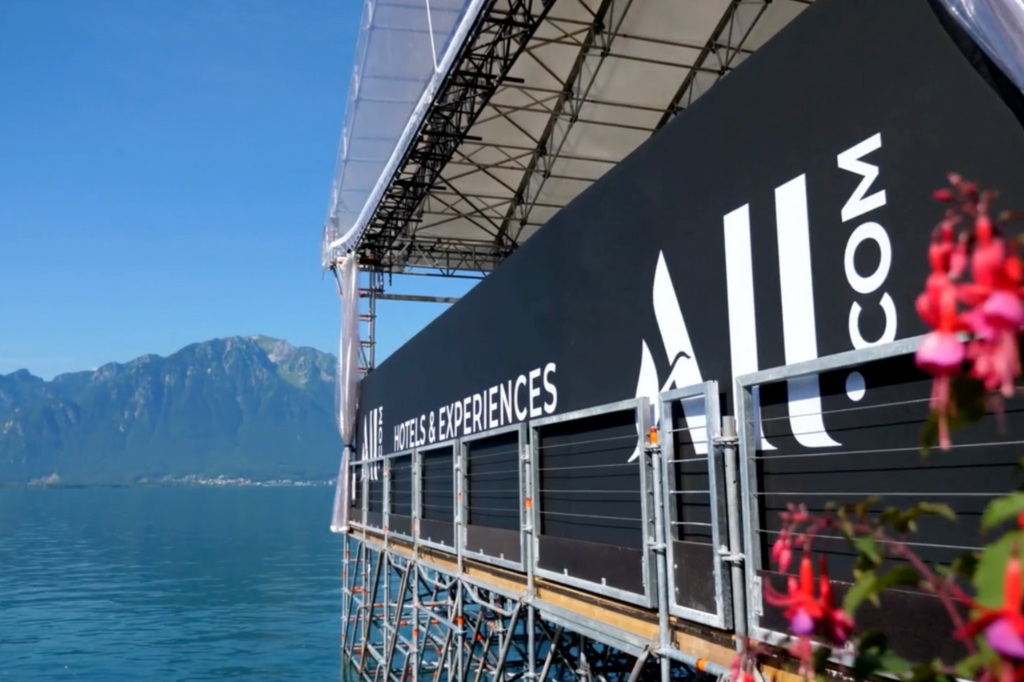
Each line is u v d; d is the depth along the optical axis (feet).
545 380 23.22
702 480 15.38
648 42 39.40
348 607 55.01
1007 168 9.58
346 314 55.67
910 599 10.00
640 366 18.06
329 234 57.47
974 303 3.11
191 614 116.78
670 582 15.35
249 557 202.39
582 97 42.98
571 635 28.32
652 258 17.67
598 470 19.83
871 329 11.64
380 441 46.80
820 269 12.70
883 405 10.82
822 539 12.23
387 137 42.16
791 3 36.60
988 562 3.02
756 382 13.01
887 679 10.03
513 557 23.59
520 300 25.44
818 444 12.55
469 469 30.30
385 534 41.04
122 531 309.42
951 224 3.46
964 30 10.09
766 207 13.98
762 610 12.66
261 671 79.77
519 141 47.47
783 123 13.67
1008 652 2.81
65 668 83.25
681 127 16.75
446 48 33.91
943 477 10.43
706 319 15.64
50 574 169.99
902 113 11.22
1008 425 9.62
